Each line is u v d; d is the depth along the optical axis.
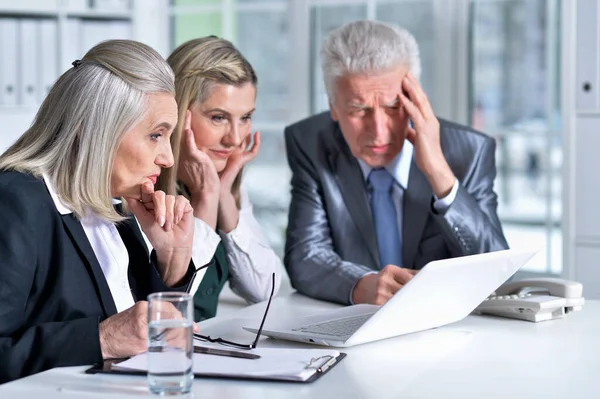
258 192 5.79
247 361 1.64
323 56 2.71
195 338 1.90
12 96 4.55
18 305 1.71
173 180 2.56
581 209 3.65
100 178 1.84
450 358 1.75
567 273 3.69
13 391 1.47
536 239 4.48
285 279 4.62
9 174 1.80
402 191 2.78
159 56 1.92
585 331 2.03
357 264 2.73
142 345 1.66
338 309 2.17
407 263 2.77
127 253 1.96
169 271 2.05
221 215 2.70
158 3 5.07
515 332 2.01
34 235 1.75
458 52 4.47
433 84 4.55
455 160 2.83
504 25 4.41
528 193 4.50
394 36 2.64
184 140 2.57
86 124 1.82
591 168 3.62
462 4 4.43
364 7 4.62
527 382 1.58
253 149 2.73
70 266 1.83
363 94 2.61
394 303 1.82
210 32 5.09
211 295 2.59
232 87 2.58
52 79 4.63
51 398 1.43
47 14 4.60
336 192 2.79
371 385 1.54
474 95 4.51
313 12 4.74
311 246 2.71
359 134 2.67
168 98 1.90
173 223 2.03
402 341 1.91
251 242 2.75
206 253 2.42
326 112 2.99
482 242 2.64
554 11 4.31
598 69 3.58
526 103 4.43
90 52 1.89
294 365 1.61
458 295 2.00
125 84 1.84
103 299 1.86
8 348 1.62
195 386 1.50
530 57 4.39
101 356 1.63
